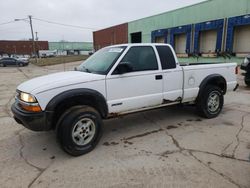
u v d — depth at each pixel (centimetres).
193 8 2128
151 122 525
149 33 2858
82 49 9038
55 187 288
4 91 1059
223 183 288
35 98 341
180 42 2400
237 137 428
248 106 653
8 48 6969
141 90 437
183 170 319
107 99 400
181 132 460
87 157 364
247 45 1694
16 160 360
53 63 3591
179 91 491
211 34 2006
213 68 541
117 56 417
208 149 381
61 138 355
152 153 372
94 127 381
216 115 553
